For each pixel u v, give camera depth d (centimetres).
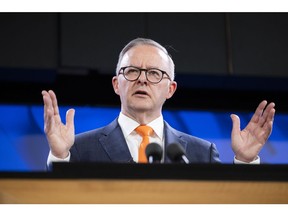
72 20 484
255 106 506
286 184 167
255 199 180
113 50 486
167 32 498
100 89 483
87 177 156
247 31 510
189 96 499
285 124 503
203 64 498
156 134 276
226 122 497
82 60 480
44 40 478
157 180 159
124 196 171
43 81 478
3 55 470
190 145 274
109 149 269
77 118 468
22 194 164
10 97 473
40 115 472
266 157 484
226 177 163
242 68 502
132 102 278
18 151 459
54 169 165
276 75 506
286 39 514
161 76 284
